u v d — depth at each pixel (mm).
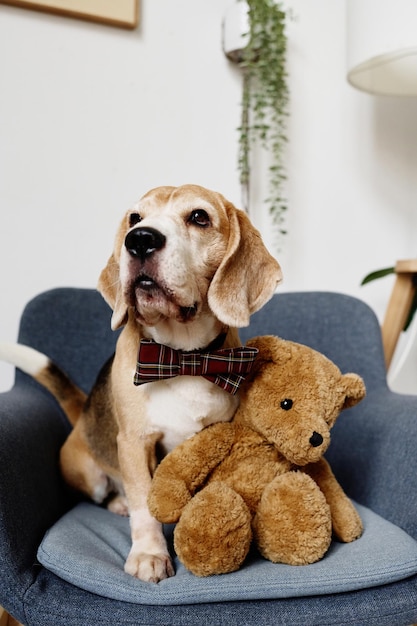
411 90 1843
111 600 851
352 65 1660
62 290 1594
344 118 2127
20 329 1536
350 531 993
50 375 1414
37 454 1187
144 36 1862
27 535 984
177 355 1036
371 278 1828
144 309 1000
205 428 1065
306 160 2076
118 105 1837
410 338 1932
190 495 944
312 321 1552
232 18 1868
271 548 904
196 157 1928
